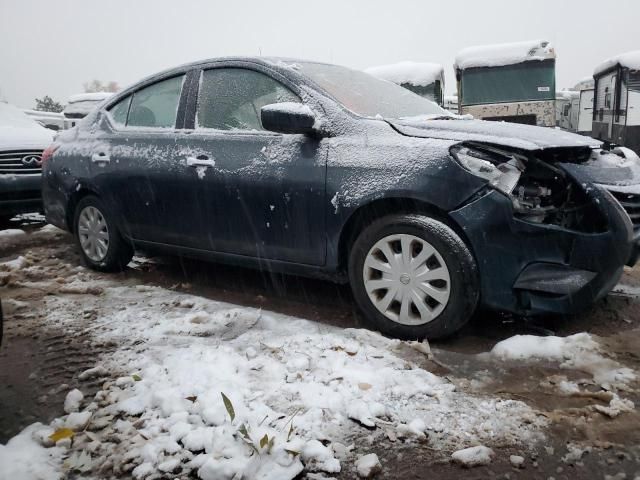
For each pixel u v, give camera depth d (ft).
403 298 10.23
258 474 6.53
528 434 7.35
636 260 10.18
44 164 16.39
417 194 9.79
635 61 37.58
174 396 8.06
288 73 12.01
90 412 7.91
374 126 10.80
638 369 8.96
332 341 10.01
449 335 10.05
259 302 12.70
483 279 9.63
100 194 14.61
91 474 6.73
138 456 6.96
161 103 14.06
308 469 6.73
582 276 9.37
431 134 10.36
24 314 11.85
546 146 9.70
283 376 8.80
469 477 6.63
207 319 11.33
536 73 40.14
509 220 9.35
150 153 13.43
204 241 12.79
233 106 12.61
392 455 7.01
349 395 8.20
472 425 7.55
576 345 9.55
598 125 44.75
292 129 10.80
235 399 7.98
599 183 9.62
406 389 8.34
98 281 14.48
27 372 9.34
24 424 7.87
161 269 15.56
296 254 11.40
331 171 10.66
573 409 7.82
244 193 11.73
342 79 12.84
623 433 7.32
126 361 9.54
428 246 9.87
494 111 40.91
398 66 43.42
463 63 41.42
